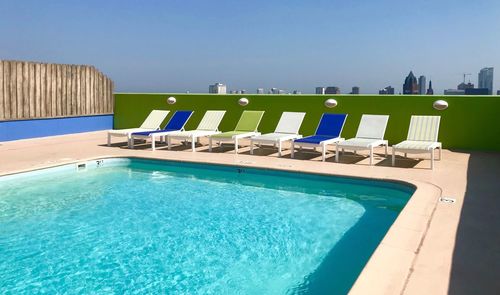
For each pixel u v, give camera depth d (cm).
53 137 1221
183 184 729
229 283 357
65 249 435
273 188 702
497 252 346
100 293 338
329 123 931
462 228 408
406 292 275
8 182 722
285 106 1136
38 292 340
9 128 1127
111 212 565
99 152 939
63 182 735
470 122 945
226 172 802
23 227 502
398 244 363
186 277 370
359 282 288
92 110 1373
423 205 491
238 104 1202
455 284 287
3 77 1098
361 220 531
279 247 441
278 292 342
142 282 359
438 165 764
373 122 887
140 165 888
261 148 1011
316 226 508
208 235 477
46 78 1219
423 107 985
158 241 459
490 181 623
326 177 704
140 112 1392
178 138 966
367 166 763
